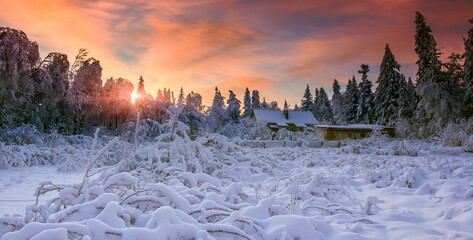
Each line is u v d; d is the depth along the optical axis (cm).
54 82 1991
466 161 1092
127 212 319
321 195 599
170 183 496
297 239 307
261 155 1200
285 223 319
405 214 470
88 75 2339
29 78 1819
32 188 720
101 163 1201
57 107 2080
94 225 262
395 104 4122
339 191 627
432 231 380
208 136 1158
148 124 2278
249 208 364
